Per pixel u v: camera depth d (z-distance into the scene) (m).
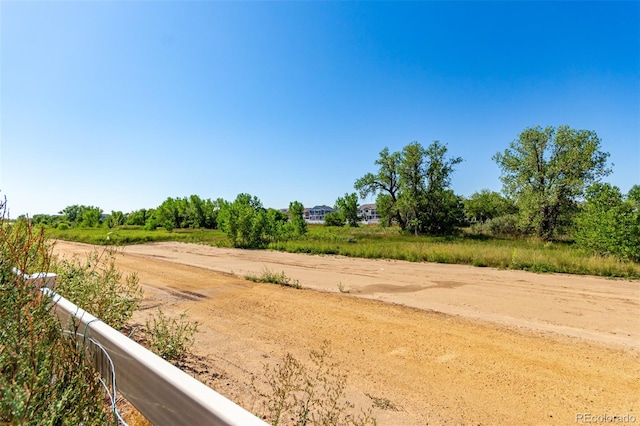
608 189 14.55
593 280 9.69
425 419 2.91
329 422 2.69
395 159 44.41
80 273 3.93
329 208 129.00
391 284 9.16
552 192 30.08
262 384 3.44
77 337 1.93
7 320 1.60
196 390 1.18
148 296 7.29
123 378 1.60
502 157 34.69
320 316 6.00
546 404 3.17
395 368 3.93
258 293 7.80
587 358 4.24
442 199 41.44
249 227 22.38
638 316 6.09
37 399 1.46
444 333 5.15
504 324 5.61
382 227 49.75
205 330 5.12
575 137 30.55
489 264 12.81
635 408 3.11
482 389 3.46
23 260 1.83
